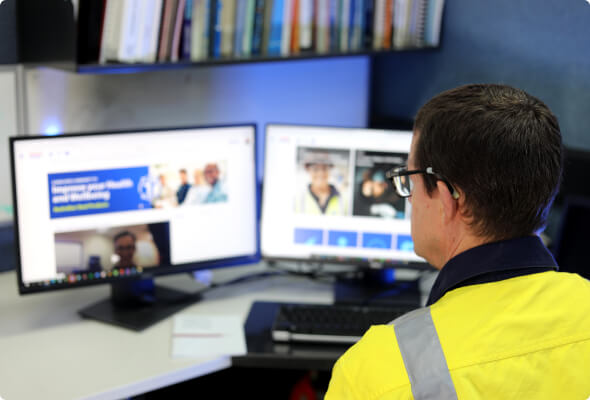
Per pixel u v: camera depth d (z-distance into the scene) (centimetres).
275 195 161
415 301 158
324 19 187
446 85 208
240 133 155
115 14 151
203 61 166
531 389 63
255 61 174
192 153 151
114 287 154
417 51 203
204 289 164
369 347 68
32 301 155
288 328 136
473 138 68
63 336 138
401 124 223
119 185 145
